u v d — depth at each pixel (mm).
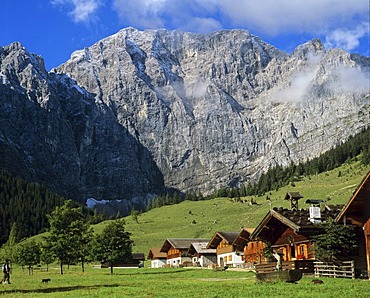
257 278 46188
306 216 62062
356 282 42875
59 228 96125
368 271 48781
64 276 87750
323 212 63625
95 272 107938
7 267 65750
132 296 36312
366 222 49750
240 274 73125
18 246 139375
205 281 56844
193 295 35188
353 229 53562
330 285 40062
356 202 50562
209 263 137500
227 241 123438
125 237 94562
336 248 53875
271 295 33062
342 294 32438
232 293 35531
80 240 96688
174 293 37844
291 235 63594
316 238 55156
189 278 68688
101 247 93062
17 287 54406
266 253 68000
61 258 95062
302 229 56875
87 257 111812
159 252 168875
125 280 66312
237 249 118562
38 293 43594
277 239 67250
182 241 156125
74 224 95688
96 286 52656
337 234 53000
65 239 94562
